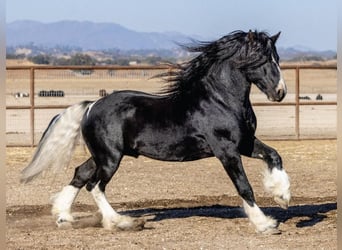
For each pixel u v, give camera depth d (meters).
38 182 16.03
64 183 15.94
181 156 10.77
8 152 20.33
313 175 16.98
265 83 10.42
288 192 10.38
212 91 10.57
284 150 20.98
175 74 10.84
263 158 10.57
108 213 11.00
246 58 10.41
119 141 10.85
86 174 11.23
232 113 10.48
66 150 11.31
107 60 125.94
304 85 61.97
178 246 9.76
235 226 11.11
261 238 10.19
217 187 15.54
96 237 10.46
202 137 10.57
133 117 10.84
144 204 13.53
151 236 10.48
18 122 29.33
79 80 68.75
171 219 11.83
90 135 11.02
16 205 13.40
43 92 40.47
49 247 9.80
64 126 11.28
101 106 11.01
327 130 26.75
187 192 14.94
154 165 18.73
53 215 11.32
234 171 10.48
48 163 11.26
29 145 21.20
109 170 10.91
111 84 57.91
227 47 10.55
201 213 12.41
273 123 29.39
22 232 10.92
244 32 10.70
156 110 10.82
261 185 15.63
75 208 12.96
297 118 22.47
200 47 10.73
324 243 9.79
